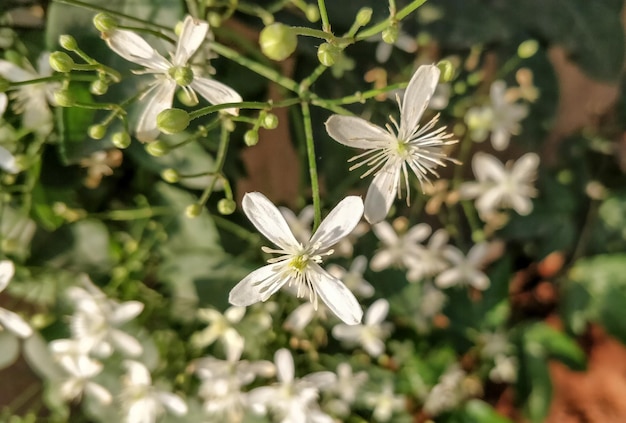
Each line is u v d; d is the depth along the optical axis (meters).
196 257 0.15
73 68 0.09
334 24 0.13
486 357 0.21
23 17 0.13
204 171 0.13
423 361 0.19
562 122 0.24
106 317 0.14
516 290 0.25
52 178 0.13
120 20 0.10
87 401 0.16
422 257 0.18
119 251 0.15
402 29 0.15
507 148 0.23
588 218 0.22
